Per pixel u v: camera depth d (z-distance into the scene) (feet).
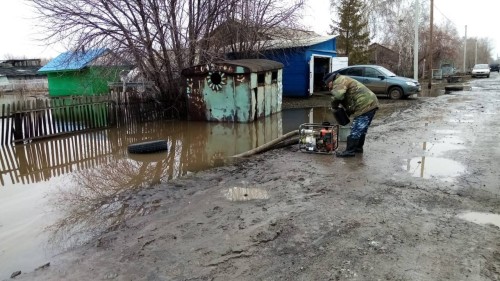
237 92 36.01
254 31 47.85
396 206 13.98
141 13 36.37
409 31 110.11
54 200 16.53
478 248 10.66
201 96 37.55
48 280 9.86
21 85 121.29
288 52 59.36
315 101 54.60
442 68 132.26
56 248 11.82
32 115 29.22
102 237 12.37
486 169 18.25
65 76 69.82
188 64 40.45
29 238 12.66
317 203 14.56
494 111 38.58
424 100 52.03
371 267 9.86
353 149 21.56
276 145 24.97
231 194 16.03
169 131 33.06
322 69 68.80
